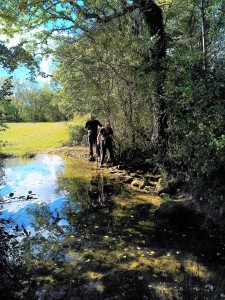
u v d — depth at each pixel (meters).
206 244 5.07
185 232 5.59
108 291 3.87
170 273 4.23
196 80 6.25
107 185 9.08
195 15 10.22
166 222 6.08
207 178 6.25
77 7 9.36
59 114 41.06
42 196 8.16
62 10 10.30
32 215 6.72
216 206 5.75
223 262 4.49
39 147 17.30
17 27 11.24
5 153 15.69
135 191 8.35
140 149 10.67
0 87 6.60
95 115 13.42
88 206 7.23
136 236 5.48
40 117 42.81
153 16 9.69
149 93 9.16
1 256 4.83
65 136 18.84
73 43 11.25
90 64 11.37
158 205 7.09
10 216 6.70
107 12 10.64
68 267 4.46
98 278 4.16
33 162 13.44
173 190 7.60
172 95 7.21
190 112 6.52
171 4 10.88
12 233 5.75
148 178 9.17
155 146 9.38
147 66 8.58
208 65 6.66
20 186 9.26
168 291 3.81
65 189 8.79
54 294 3.84
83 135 16.89
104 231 5.74
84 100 13.30
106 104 11.98
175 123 7.11
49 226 6.06
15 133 22.53
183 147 7.14
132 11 9.76
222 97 5.84
